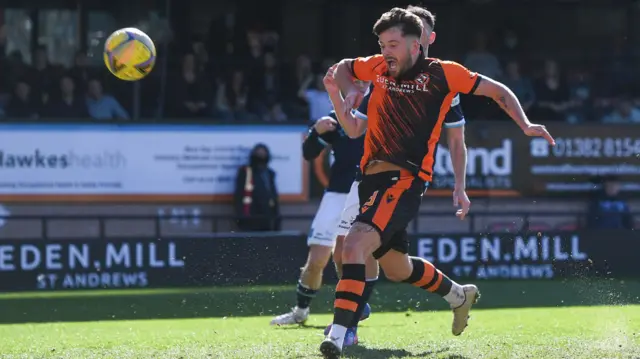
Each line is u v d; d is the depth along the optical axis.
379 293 35.81
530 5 49.12
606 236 42.72
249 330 26.06
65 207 41.59
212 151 42.53
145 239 39.41
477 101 45.16
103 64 43.56
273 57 46.16
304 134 43.00
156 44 44.34
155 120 42.25
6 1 42.72
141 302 34.19
